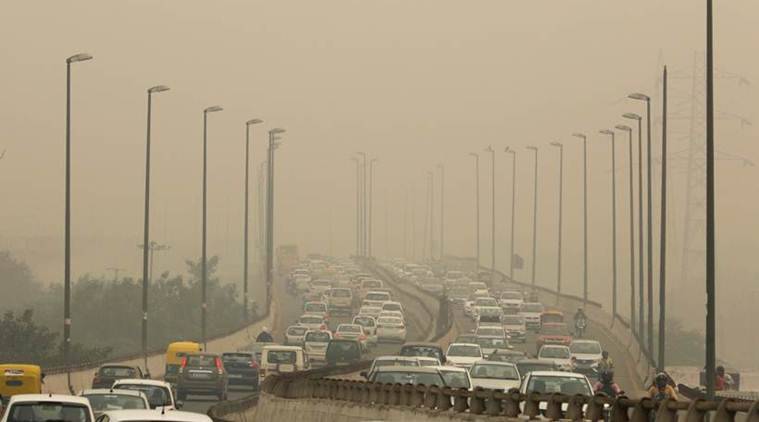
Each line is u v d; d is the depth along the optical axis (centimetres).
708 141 10725
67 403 6303
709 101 10800
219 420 8506
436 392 8462
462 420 7819
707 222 10600
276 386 12056
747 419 4412
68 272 16300
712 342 10338
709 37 10912
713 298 10450
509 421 7181
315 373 13375
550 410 6862
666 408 5234
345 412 9725
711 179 10662
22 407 6253
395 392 9112
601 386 9012
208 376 14012
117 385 9138
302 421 10588
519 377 11544
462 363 16050
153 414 5044
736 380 15638
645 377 18262
